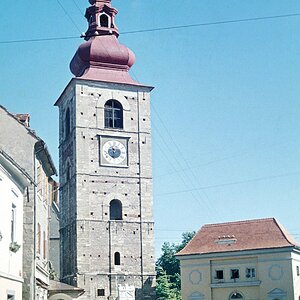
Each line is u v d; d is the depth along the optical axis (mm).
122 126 94375
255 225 93250
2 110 49500
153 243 91625
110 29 98688
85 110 92812
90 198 90188
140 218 91875
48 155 52969
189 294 91688
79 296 80312
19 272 41344
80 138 91562
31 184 46469
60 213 96938
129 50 97875
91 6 98938
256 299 87812
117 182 92062
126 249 90125
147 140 95000
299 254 90562
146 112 96000
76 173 90250
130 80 96500
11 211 39188
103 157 92188
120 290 88000
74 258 88625
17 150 48781
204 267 91438
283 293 86125
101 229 89625
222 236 93062
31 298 46062
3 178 36594
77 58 97750
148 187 93375
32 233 47125
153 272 90562
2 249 36125
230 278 89750
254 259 89000
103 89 94438
